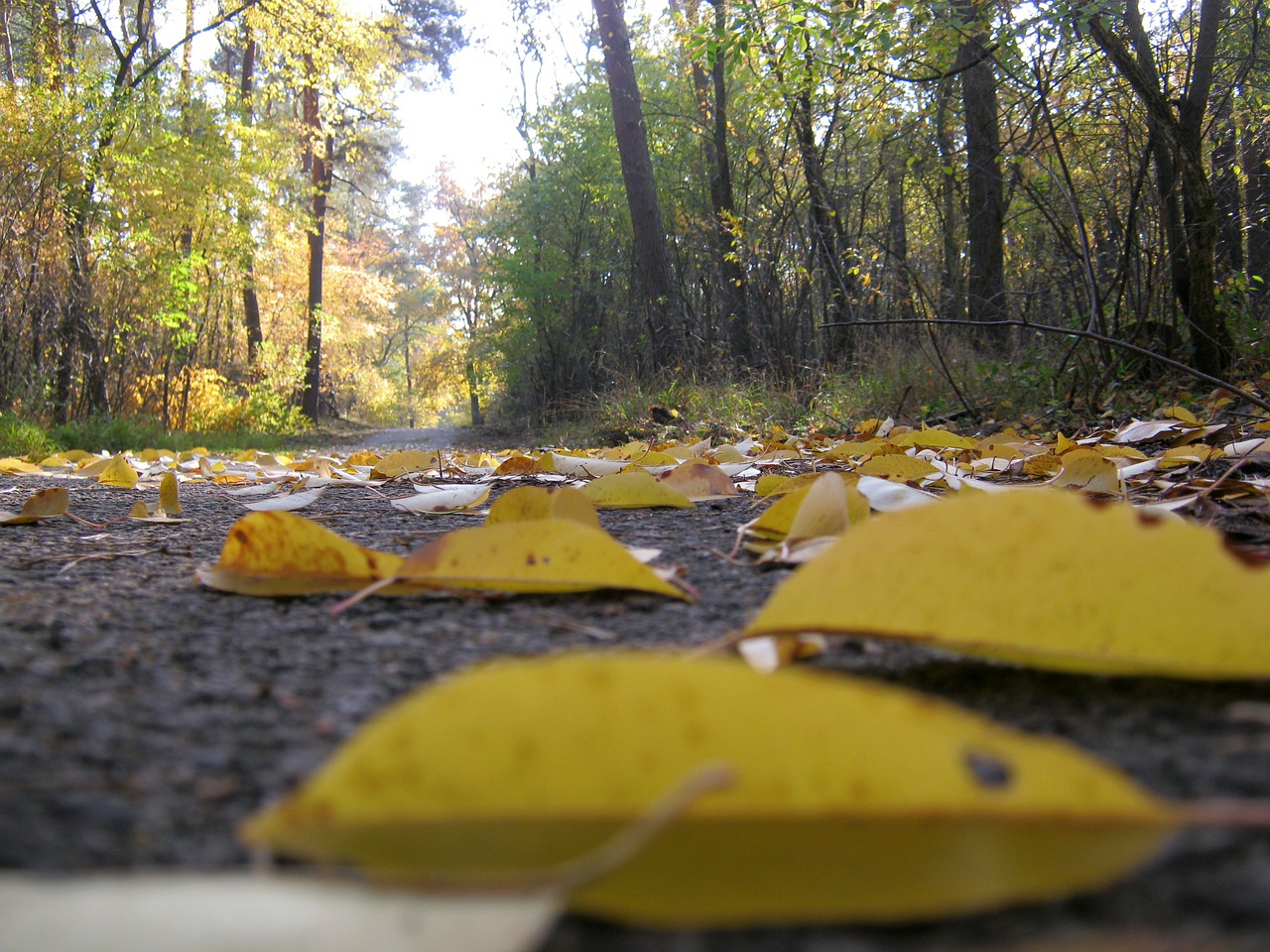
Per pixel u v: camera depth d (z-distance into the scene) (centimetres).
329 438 2225
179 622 115
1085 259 594
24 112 1228
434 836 39
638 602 123
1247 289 708
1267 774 59
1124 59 581
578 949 43
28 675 90
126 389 1681
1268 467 257
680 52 1877
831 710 40
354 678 90
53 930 33
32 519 226
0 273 1174
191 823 56
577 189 2312
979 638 65
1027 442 427
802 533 130
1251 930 41
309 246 2888
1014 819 38
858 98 984
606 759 40
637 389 1204
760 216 1378
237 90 1930
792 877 39
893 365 809
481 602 124
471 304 4422
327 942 33
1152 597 64
